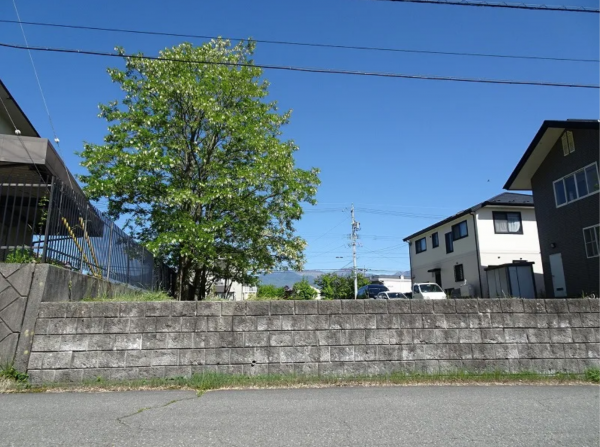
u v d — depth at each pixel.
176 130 13.73
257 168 13.14
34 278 5.92
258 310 6.23
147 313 6.00
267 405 4.77
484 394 5.39
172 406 4.70
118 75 14.16
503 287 22.16
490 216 24.48
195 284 15.22
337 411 4.56
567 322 6.64
